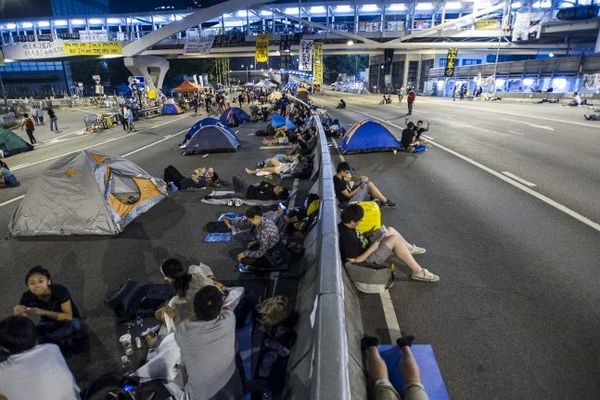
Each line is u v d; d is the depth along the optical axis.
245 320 3.95
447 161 11.21
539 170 9.73
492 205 7.25
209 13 51.19
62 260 5.89
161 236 6.65
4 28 67.75
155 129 24.03
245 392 3.08
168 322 3.86
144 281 5.16
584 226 6.09
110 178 7.32
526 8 58.41
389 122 21.50
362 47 57.97
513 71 46.97
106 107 47.28
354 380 2.80
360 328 3.76
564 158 11.00
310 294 3.80
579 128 17.08
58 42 50.22
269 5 56.19
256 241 5.45
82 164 6.91
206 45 48.31
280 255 5.18
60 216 6.79
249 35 57.34
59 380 2.53
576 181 8.63
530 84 43.81
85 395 3.06
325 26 56.09
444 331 3.77
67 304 3.88
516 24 50.00
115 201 7.15
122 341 3.80
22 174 12.82
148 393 2.98
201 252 5.94
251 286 4.87
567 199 7.41
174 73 80.06
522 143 13.73
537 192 7.91
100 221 6.73
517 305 4.12
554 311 3.98
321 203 5.18
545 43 57.41
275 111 29.81
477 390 3.05
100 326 4.23
